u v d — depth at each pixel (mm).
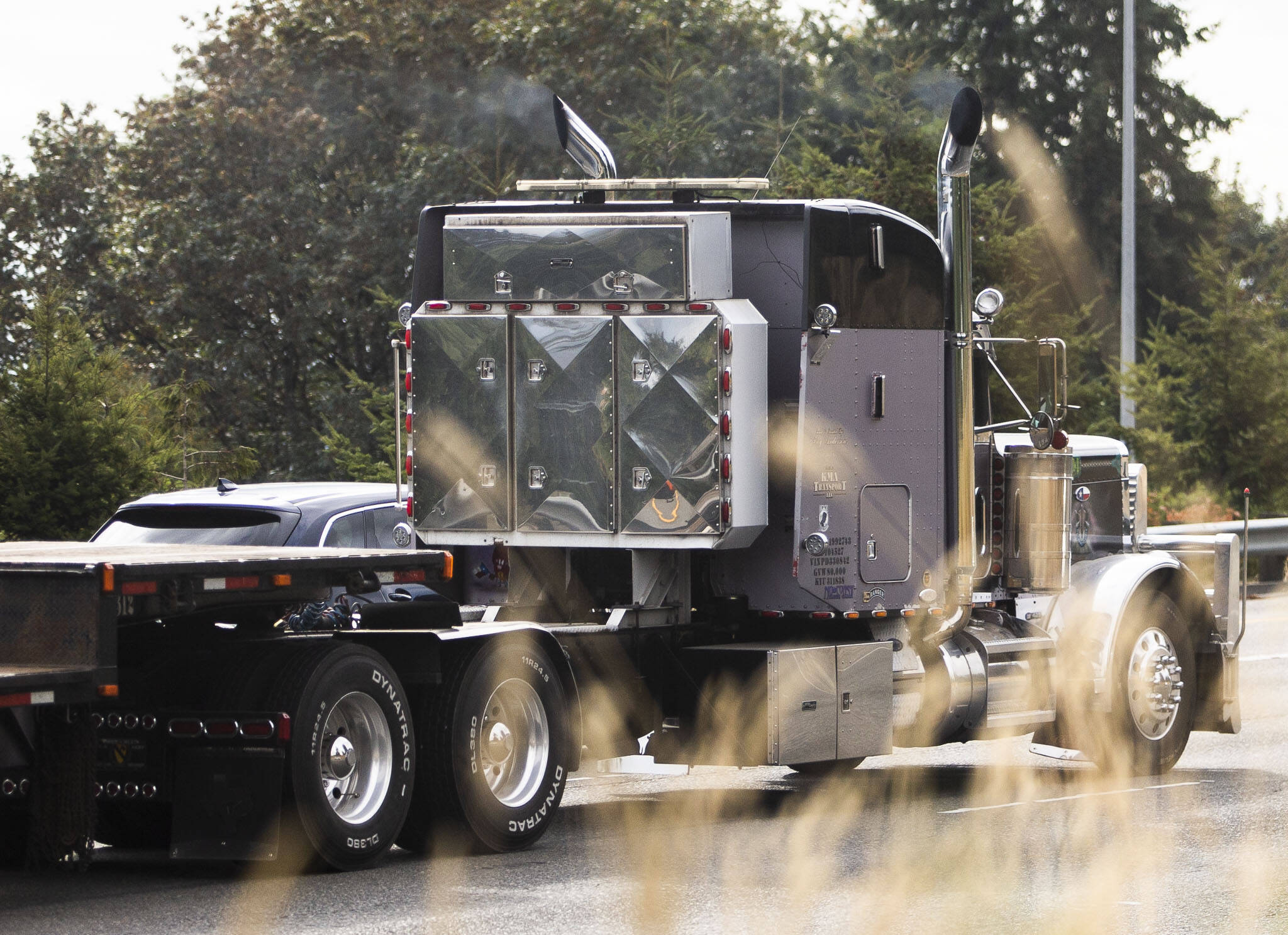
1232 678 44969
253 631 31250
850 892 27922
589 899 27625
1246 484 105188
